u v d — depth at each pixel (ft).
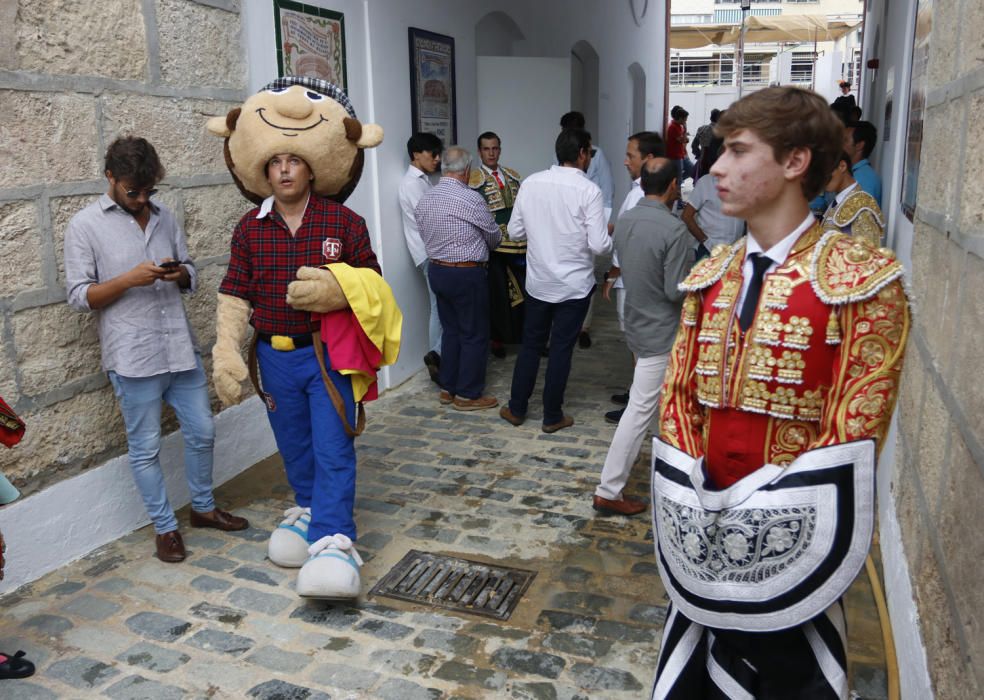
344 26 17.30
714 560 5.66
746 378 5.79
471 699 8.68
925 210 8.74
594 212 15.35
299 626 10.15
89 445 11.98
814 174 5.57
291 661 9.43
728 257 6.15
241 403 15.03
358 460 15.51
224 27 14.02
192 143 13.52
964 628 5.45
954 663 5.74
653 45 47.14
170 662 9.44
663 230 11.94
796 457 5.78
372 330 10.62
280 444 11.57
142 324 11.17
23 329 10.92
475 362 18.21
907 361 9.38
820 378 5.59
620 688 8.81
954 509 6.04
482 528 12.68
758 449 5.87
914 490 8.21
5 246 10.61
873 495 5.32
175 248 11.72
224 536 12.60
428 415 18.06
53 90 11.05
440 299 18.19
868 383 5.33
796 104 5.41
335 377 10.82
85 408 11.88
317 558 10.34
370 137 11.10
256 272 10.84
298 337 10.84
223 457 14.62
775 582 5.48
